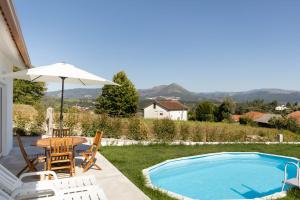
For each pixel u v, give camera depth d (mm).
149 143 13922
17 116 15906
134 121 16297
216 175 10477
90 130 15719
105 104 44000
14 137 14078
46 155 7074
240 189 8859
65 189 4598
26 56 8688
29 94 35250
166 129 16484
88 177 5457
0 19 4762
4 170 4699
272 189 8906
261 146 15242
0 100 9469
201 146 14414
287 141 18844
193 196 8133
